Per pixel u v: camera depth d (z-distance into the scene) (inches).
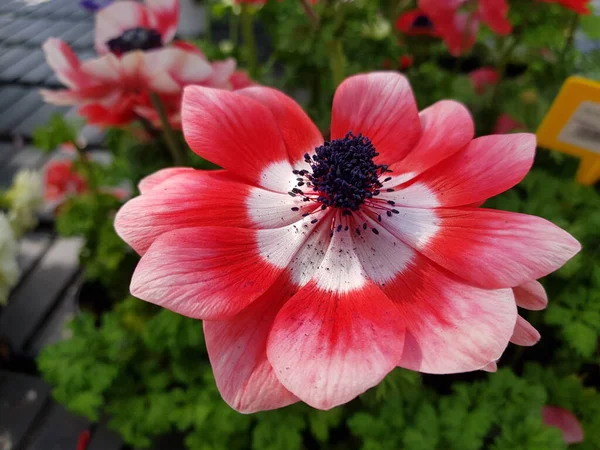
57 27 14.6
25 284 8.7
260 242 3.5
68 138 7.1
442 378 5.9
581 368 6.2
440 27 8.1
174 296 2.8
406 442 5.0
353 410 5.7
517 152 3.3
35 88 12.6
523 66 10.5
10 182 10.3
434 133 3.8
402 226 3.5
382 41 7.2
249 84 6.7
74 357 6.2
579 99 5.6
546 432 4.9
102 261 7.0
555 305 5.4
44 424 7.1
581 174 6.5
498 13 7.0
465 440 5.0
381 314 2.9
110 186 7.4
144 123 6.9
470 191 3.4
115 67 5.3
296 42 6.5
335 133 4.1
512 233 2.9
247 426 5.6
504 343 2.6
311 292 3.2
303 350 2.8
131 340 6.3
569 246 2.8
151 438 6.8
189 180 3.6
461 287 3.0
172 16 6.3
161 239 3.0
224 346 3.0
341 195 3.6
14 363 7.8
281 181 3.8
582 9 6.7
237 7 8.5
